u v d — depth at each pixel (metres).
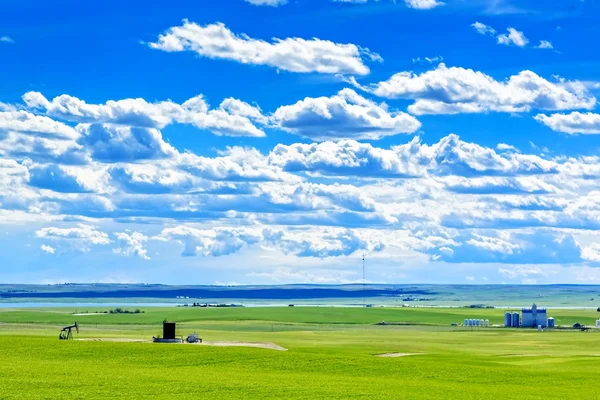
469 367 95.19
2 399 64.94
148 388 72.44
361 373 88.81
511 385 82.19
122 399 66.69
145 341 122.44
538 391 77.44
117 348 100.88
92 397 67.12
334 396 70.50
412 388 77.00
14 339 107.12
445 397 71.44
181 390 71.81
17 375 78.19
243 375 83.88
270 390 73.00
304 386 76.06
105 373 81.94
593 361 114.38
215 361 93.94
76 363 90.06
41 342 104.50
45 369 83.62
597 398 72.44
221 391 71.94
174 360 93.94
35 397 66.06
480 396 72.50
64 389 70.50
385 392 73.56
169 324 119.56
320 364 93.75
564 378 87.88
